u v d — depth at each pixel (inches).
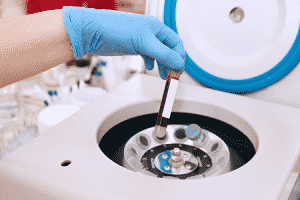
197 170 19.0
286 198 15.1
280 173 14.4
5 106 39.8
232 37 24.7
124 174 14.0
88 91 34.5
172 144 22.3
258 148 16.9
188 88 26.3
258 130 19.1
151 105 24.0
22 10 36.4
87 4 37.7
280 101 24.4
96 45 22.0
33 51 18.3
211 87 26.7
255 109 22.3
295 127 19.5
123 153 20.7
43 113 29.1
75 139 17.1
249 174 14.2
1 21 18.4
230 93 25.7
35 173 13.7
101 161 15.0
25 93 39.6
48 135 17.4
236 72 25.0
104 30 20.6
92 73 40.9
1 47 16.9
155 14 26.9
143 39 20.5
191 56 26.4
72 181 13.2
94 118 20.0
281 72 23.1
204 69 26.4
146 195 12.5
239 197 12.6
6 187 14.1
